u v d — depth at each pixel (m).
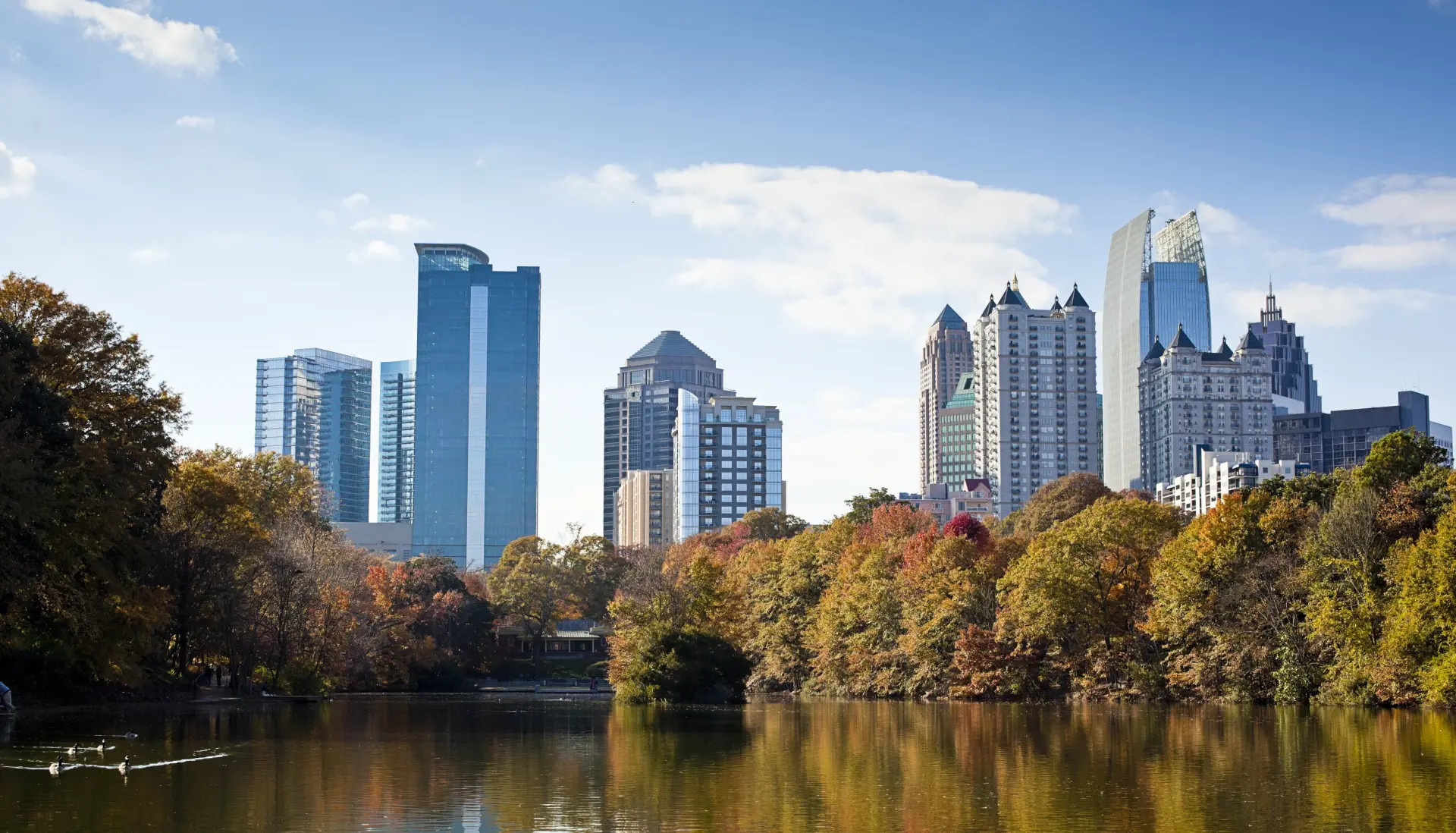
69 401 86.69
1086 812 47.34
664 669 135.00
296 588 142.25
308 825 43.53
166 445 100.69
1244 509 120.38
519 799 50.19
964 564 148.25
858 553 172.62
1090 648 128.75
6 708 88.62
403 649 186.38
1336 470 130.88
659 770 60.62
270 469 167.12
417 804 48.47
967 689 135.25
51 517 79.56
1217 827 43.97
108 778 54.78
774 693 175.50
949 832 43.03
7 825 42.62
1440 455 123.12
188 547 119.44
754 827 44.09
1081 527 134.75
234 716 96.81
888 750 71.94
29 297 91.62
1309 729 83.38
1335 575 109.56
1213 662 117.12
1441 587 95.25
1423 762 62.59
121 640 98.19
